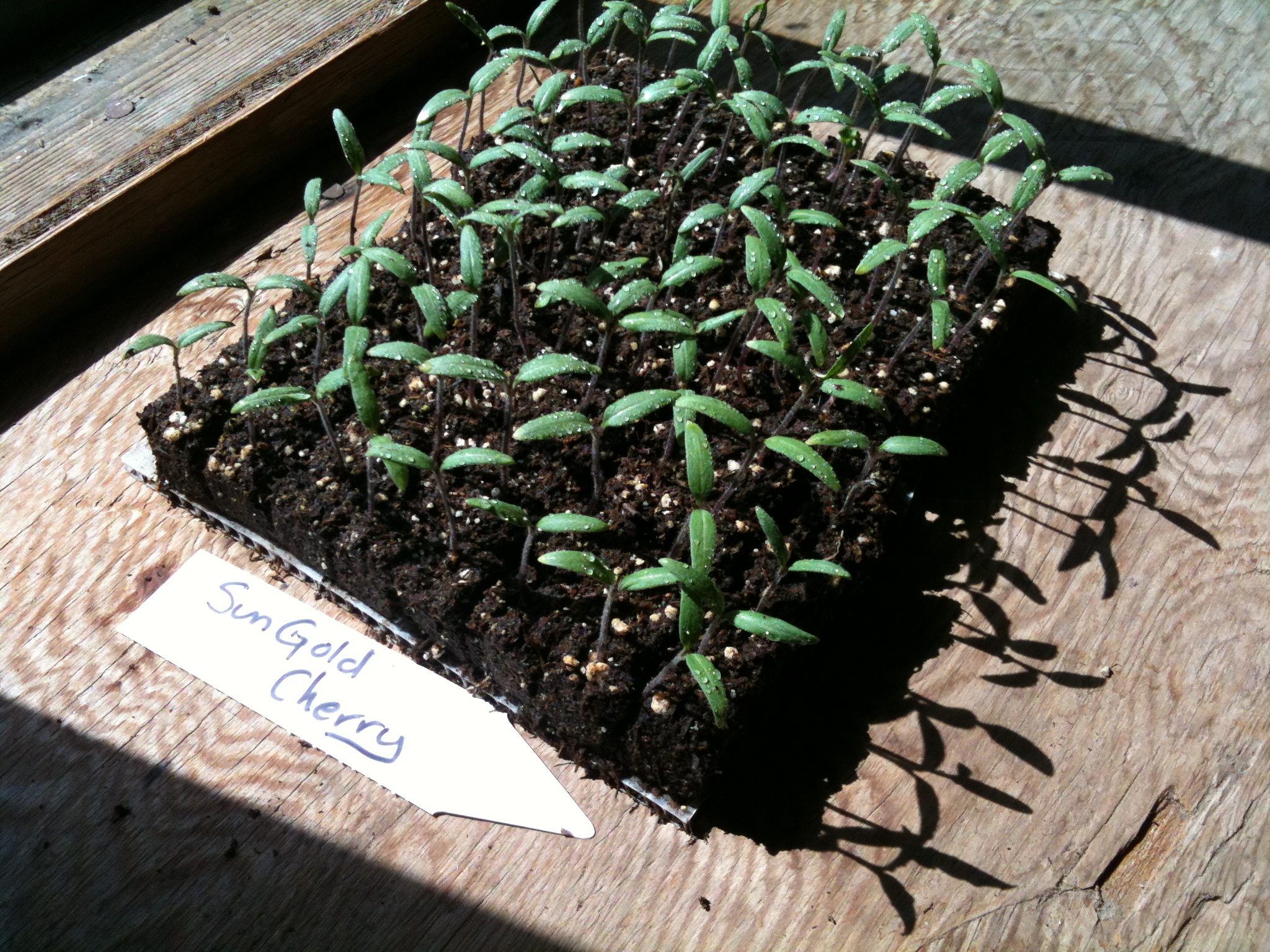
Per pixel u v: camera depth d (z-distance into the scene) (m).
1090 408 0.34
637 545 0.28
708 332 0.32
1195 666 0.29
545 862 0.26
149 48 0.39
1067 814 0.27
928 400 0.30
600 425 0.29
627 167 0.34
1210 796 0.27
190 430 0.29
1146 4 0.45
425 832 0.26
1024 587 0.30
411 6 0.40
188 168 0.36
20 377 0.34
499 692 0.28
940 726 0.28
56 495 0.32
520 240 0.34
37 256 0.33
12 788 0.27
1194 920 0.25
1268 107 0.41
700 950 0.25
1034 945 0.25
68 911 0.25
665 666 0.25
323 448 0.29
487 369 0.26
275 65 0.38
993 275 0.33
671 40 0.44
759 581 0.27
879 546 0.29
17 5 0.38
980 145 0.40
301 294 0.32
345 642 0.29
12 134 0.37
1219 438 0.33
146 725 0.28
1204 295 0.36
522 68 0.35
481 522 0.28
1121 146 0.40
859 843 0.26
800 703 0.28
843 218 0.35
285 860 0.26
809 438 0.29
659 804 0.27
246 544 0.31
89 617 0.30
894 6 0.45
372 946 0.25
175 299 0.36
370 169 0.30
